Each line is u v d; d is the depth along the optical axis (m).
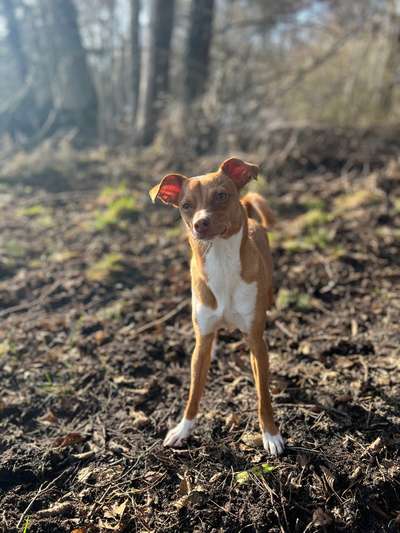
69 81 2.31
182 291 1.05
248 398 0.74
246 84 1.88
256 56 2.06
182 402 0.75
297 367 0.80
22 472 0.64
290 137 1.69
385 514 0.56
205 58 2.00
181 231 1.33
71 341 0.90
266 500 0.58
